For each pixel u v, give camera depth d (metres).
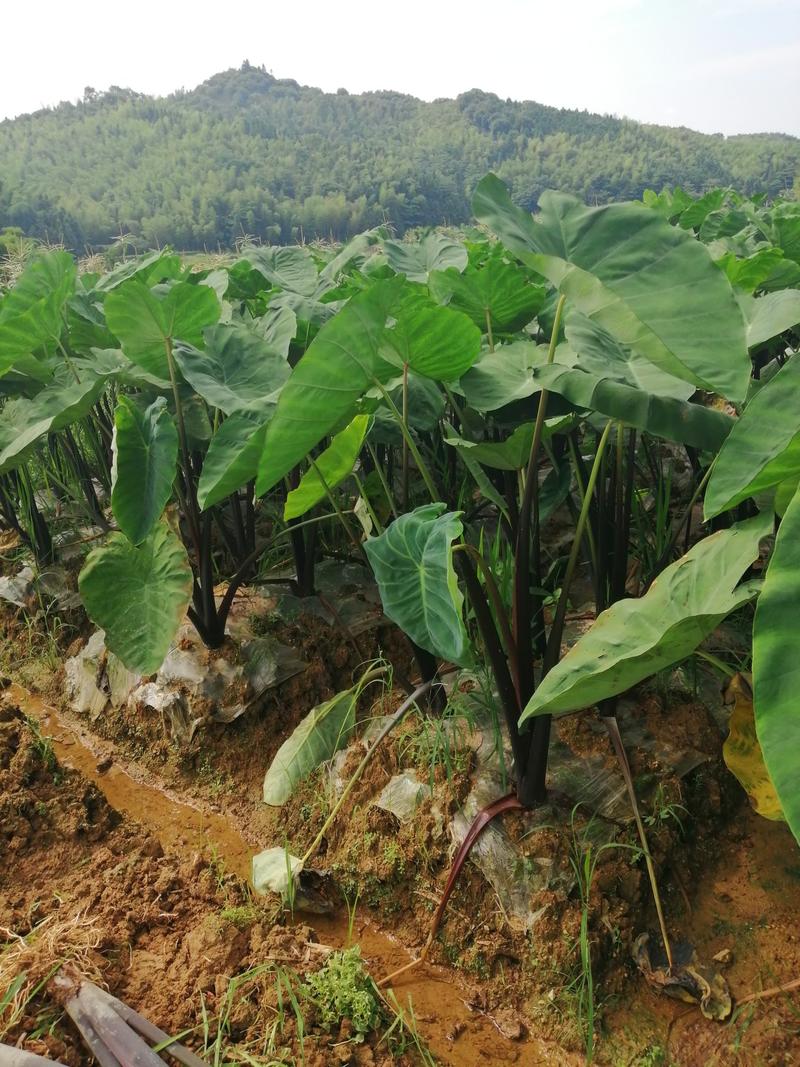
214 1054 1.49
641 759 1.96
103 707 2.80
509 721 1.81
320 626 2.67
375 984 1.69
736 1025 1.55
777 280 2.94
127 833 2.16
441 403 2.26
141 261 4.24
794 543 0.94
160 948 1.79
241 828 2.31
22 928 1.80
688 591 1.32
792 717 0.87
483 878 1.83
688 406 1.60
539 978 1.70
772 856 1.86
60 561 3.41
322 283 3.63
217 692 2.54
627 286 1.29
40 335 2.84
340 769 2.21
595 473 1.74
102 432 3.59
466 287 2.41
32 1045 1.45
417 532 1.52
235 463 1.80
